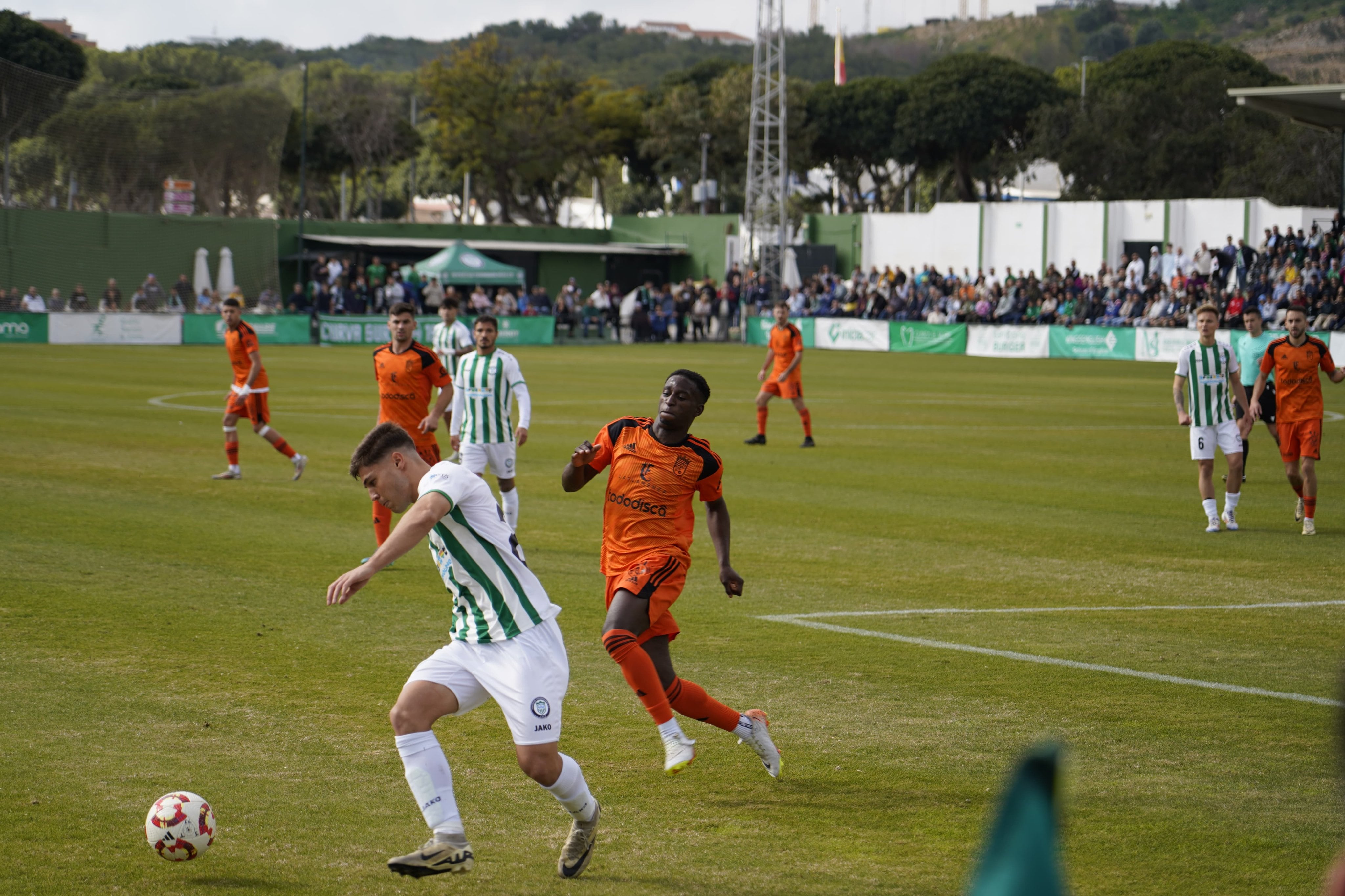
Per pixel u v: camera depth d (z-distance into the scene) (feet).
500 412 64.39
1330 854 26.45
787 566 57.62
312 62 515.50
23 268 271.69
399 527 24.54
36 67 320.29
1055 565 58.34
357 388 149.48
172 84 350.02
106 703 35.83
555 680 25.21
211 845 26.17
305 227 319.47
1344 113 203.51
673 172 422.82
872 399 147.23
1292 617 48.60
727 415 128.57
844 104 417.28
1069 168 366.02
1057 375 184.85
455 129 393.29
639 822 28.27
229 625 44.96
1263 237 260.62
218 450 94.58
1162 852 26.58
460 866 23.91
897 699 37.63
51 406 121.60
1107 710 36.63
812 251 329.93
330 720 34.78
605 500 32.60
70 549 57.52
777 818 28.58
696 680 39.50
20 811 27.81
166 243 289.12
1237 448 67.21
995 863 5.14
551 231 357.61
